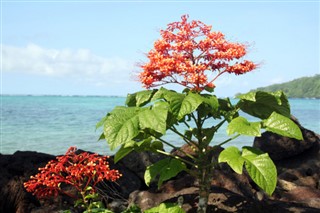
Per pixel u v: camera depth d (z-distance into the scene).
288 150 13.13
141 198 8.30
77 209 8.40
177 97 5.32
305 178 12.27
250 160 5.20
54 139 31.19
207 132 6.05
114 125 5.08
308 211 6.59
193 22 5.82
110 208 8.59
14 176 8.75
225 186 9.10
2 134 34.84
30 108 104.19
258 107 6.26
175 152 10.53
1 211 8.22
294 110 110.81
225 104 6.32
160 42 5.80
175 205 5.60
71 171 5.12
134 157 10.77
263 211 6.76
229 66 5.78
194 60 5.88
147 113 5.14
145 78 5.73
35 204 8.35
